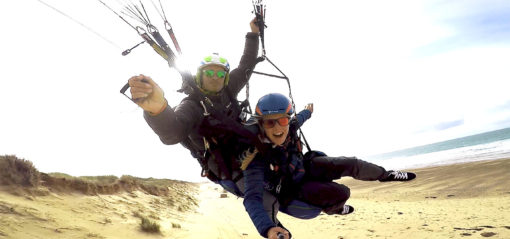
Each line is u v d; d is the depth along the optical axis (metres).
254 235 16.02
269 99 2.63
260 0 3.72
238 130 2.56
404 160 118.50
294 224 18.97
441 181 39.06
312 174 2.86
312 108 3.74
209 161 2.88
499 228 12.12
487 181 33.22
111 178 23.41
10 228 9.22
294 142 2.82
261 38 3.65
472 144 128.75
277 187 2.71
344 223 17.64
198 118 2.50
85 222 12.38
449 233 12.35
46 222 10.74
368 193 40.66
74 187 15.93
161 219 17.56
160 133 1.99
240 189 2.84
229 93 3.07
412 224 15.05
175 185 53.09
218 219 22.31
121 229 12.96
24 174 13.60
